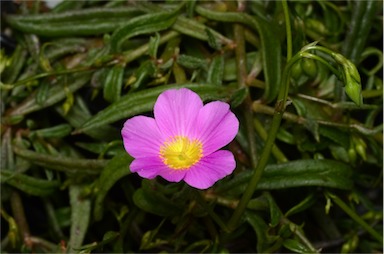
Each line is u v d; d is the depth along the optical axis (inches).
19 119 10.5
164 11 10.3
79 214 10.4
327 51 8.5
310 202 10.2
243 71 10.4
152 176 8.4
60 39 10.9
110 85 10.3
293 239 10.1
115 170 10.0
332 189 10.2
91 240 11.1
